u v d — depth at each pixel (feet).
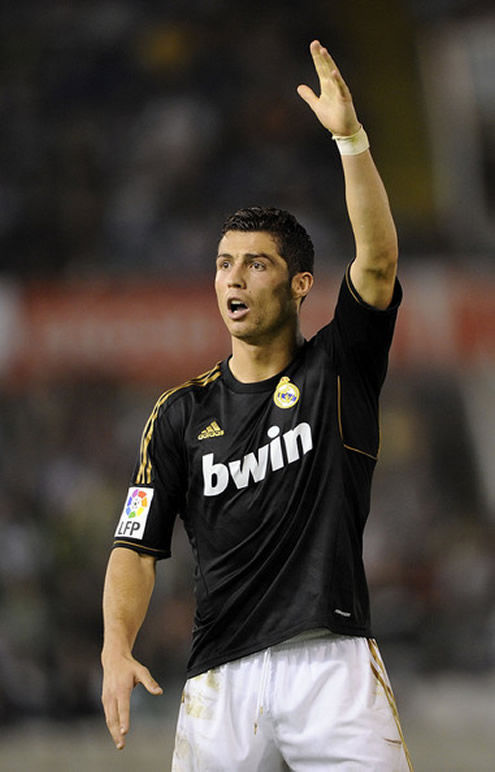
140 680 32.53
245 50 241.35
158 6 245.65
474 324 177.88
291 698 32.65
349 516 33.60
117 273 210.79
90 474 189.67
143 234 214.90
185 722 34.06
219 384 35.32
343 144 32.99
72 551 168.04
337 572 33.01
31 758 111.45
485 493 204.85
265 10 246.88
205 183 222.28
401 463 205.77
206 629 33.96
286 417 33.99
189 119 229.25
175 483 35.35
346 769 31.81
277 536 33.27
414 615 165.58
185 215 219.20
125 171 224.94
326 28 246.27
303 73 240.53
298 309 35.17
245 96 234.17
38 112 232.12
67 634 147.33
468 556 182.29
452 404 209.87
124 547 35.35
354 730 32.01
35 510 181.98
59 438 192.85
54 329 177.78
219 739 33.14
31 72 237.66
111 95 234.17
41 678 135.03
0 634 140.26
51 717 131.85
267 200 219.82
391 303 33.96
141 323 178.19
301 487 33.42
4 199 219.41
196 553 34.63
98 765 106.83
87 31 242.58
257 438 33.94
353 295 33.81
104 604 34.63
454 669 156.25
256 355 34.78
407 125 238.48
